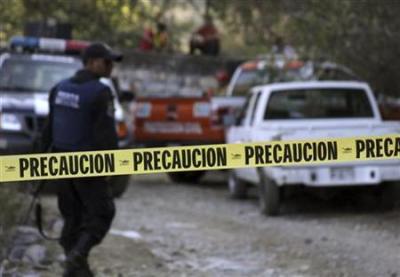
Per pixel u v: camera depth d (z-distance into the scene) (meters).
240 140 36.62
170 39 74.88
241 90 48.22
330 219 31.59
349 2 31.69
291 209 34.62
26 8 47.25
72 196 20.64
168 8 75.19
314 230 29.16
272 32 37.62
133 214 33.81
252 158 18.53
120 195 38.22
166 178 51.34
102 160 18.36
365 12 31.61
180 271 23.02
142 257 24.66
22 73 40.09
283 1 34.59
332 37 33.38
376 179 31.09
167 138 46.34
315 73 39.47
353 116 34.44
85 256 19.69
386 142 18.77
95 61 20.67
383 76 34.91
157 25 67.62
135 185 46.44
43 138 21.11
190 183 47.81
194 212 34.84
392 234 27.41
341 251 24.97
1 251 22.55
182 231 29.62
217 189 44.84
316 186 31.66
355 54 33.84
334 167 31.12
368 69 34.69
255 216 33.25
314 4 33.03
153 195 41.28
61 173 18.39
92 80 20.50
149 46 63.91
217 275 22.52
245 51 60.75
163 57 59.78
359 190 33.91
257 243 27.06
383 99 39.19
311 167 31.09
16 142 35.00
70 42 41.62
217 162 18.42
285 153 18.53
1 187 24.28
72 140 20.22
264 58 46.44
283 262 23.89
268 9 35.62
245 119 37.78
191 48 64.81
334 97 34.72
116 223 31.06
